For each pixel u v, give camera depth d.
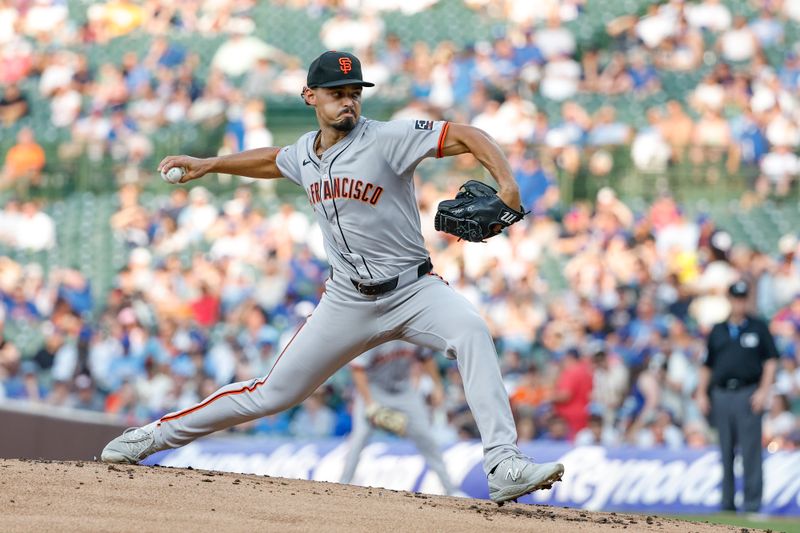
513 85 63.12
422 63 64.31
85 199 62.25
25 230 59.84
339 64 15.59
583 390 42.41
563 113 61.53
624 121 61.47
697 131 59.53
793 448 43.34
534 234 54.25
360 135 15.79
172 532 12.06
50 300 55.62
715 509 35.34
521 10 67.31
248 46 66.62
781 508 34.38
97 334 52.00
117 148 63.41
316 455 37.03
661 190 58.50
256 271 54.47
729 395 34.25
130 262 55.88
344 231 16.05
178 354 50.19
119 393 49.84
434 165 59.69
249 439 38.66
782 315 49.34
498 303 50.88
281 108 64.44
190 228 57.72
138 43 67.88
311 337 16.59
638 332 48.38
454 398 45.28
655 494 35.72
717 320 49.88
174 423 17.48
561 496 36.28
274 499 14.48
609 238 53.47
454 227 15.16
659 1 66.12
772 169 59.06
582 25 65.88
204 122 63.91
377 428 30.89
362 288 16.12
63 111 65.06
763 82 61.66
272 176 17.48
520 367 46.47
